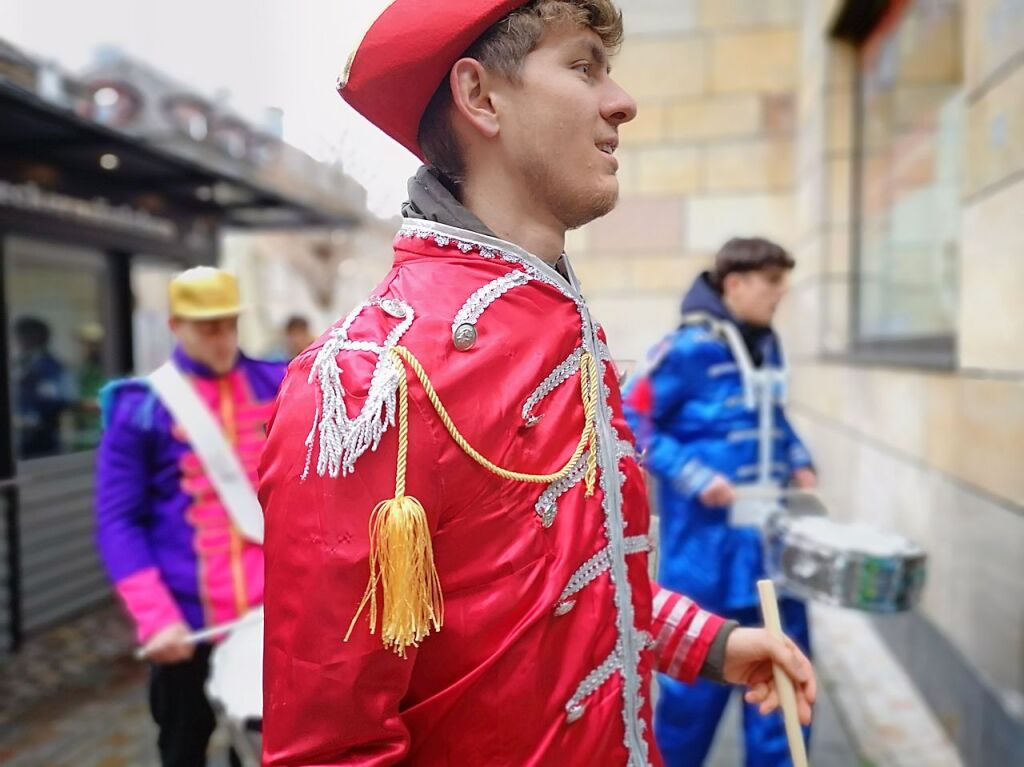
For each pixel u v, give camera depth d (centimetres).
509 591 83
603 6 92
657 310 618
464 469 81
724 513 237
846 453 471
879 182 480
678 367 244
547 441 88
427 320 83
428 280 88
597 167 92
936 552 307
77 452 482
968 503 273
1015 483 236
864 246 511
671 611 118
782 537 227
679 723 232
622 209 620
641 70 614
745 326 254
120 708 345
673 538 244
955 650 284
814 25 549
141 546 206
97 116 340
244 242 1550
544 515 86
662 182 615
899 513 359
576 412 92
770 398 248
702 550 238
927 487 319
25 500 434
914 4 410
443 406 80
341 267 1244
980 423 262
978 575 264
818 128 536
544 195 93
